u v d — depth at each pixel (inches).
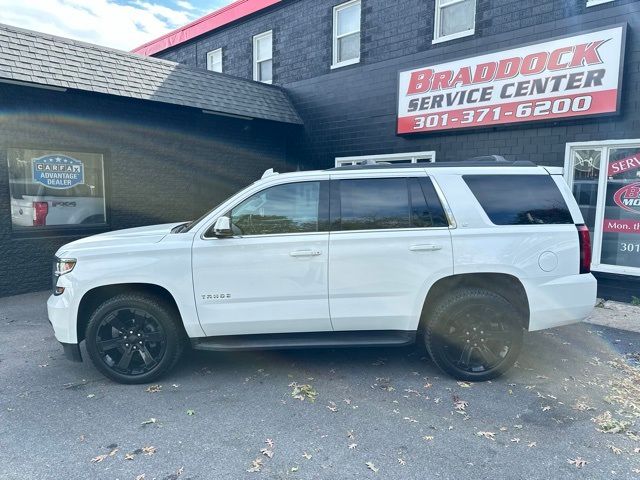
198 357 184.2
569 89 265.6
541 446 120.6
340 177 159.9
